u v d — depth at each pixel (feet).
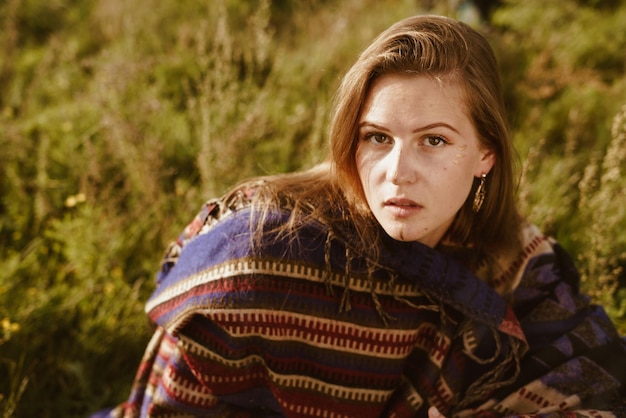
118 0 14.19
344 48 12.31
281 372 4.78
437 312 4.84
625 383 4.97
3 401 6.34
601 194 7.24
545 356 4.95
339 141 4.21
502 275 5.18
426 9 14.64
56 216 8.66
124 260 7.95
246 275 4.45
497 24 14.21
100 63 11.68
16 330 6.81
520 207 7.29
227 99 9.55
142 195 8.67
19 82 11.30
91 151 8.64
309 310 4.55
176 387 4.84
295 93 11.33
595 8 15.26
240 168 8.75
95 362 6.97
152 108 10.06
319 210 4.54
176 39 13.10
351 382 4.78
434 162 3.97
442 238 4.90
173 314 4.71
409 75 3.89
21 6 14.02
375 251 4.51
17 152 9.32
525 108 11.47
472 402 5.04
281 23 14.66
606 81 12.85
